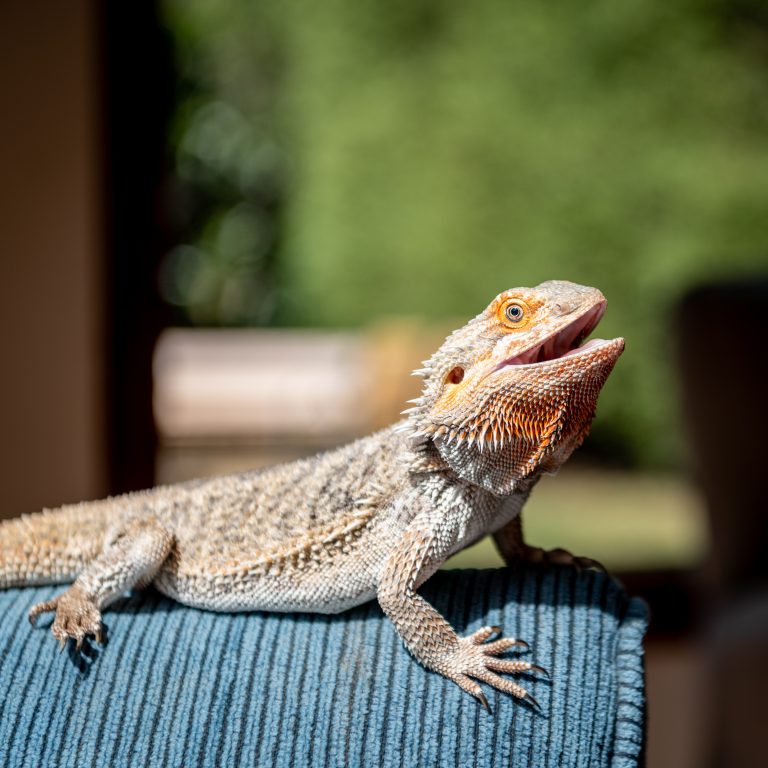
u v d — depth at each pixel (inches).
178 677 19.6
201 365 67.1
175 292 79.1
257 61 90.2
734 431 42.2
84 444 44.4
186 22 71.7
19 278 43.7
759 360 41.8
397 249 91.1
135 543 20.9
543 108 86.9
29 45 43.2
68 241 43.9
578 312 19.2
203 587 20.8
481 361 19.4
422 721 18.9
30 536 21.9
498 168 88.0
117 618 20.7
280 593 20.5
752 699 38.5
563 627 19.6
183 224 82.8
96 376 44.5
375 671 19.4
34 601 21.3
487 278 89.0
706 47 84.5
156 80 47.8
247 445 59.6
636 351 83.0
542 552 20.9
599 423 83.0
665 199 85.4
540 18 86.0
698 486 44.5
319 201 92.3
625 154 85.8
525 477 19.4
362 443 21.3
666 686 49.6
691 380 44.2
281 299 91.4
